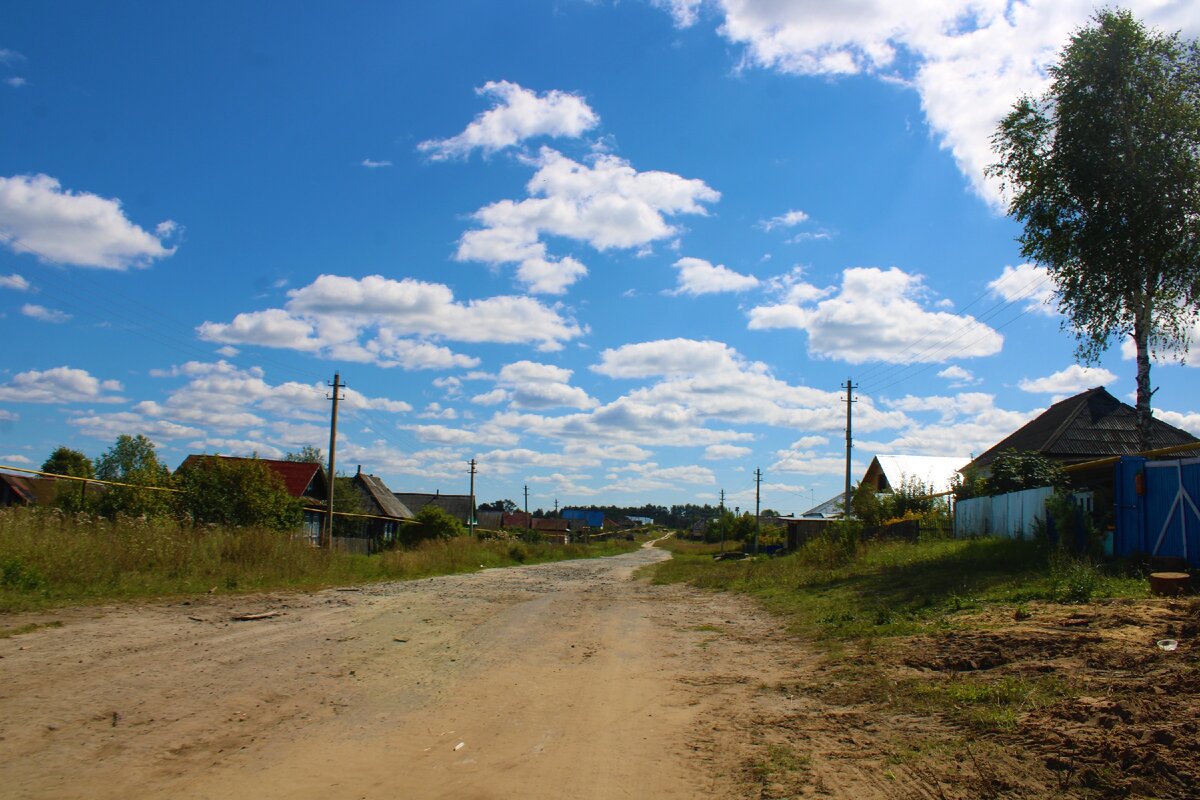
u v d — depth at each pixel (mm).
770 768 5363
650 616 14641
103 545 14773
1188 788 4137
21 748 5301
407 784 5090
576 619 13922
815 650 10055
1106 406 26578
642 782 5223
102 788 4723
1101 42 18859
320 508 38031
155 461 24891
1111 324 19516
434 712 6922
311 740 5922
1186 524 12234
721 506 83938
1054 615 9680
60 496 22188
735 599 17906
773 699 7520
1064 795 4352
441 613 13859
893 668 8117
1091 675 6613
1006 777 4695
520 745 6043
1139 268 18609
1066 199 19094
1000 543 17812
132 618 11039
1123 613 9031
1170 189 18156
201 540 17625
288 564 18906
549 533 90062
